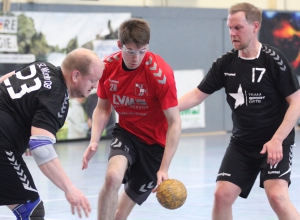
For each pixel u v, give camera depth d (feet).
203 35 92.07
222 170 26.02
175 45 89.40
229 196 25.40
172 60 89.20
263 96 25.41
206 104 92.79
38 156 20.40
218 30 93.61
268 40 95.14
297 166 55.62
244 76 25.61
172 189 23.58
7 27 75.77
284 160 25.31
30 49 77.61
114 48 83.87
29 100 21.24
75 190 20.51
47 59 78.95
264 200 39.37
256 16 25.08
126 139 26.96
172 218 34.12
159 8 87.81
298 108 24.85
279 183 24.88
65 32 79.87
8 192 21.86
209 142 79.82
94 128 27.43
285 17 96.84
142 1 87.66
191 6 91.61
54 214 35.32
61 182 20.47
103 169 55.21
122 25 24.34
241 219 33.55
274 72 25.05
